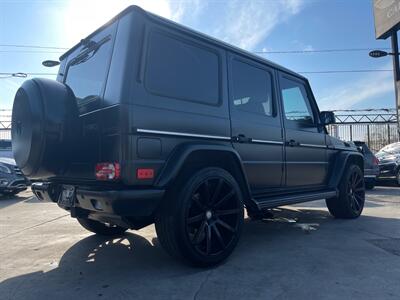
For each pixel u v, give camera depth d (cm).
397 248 425
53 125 316
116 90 308
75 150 336
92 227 471
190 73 363
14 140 354
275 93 478
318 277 328
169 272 344
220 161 385
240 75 425
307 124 537
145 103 316
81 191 316
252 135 423
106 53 342
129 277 333
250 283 314
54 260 391
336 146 597
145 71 321
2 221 638
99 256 402
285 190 489
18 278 337
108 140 306
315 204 814
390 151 1341
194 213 346
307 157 525
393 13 1778
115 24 339
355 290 298
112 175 299
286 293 293
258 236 489
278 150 466
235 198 378
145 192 304
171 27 351
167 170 320
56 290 306
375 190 1140
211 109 375
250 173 421
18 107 345
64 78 423
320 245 440
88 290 304
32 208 808
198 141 354
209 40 388
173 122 334
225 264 366
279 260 379
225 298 285
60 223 609
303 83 546
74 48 417
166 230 330
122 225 346
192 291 298
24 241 479
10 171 1002
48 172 330
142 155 308
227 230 373
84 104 345
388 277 328
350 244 443
